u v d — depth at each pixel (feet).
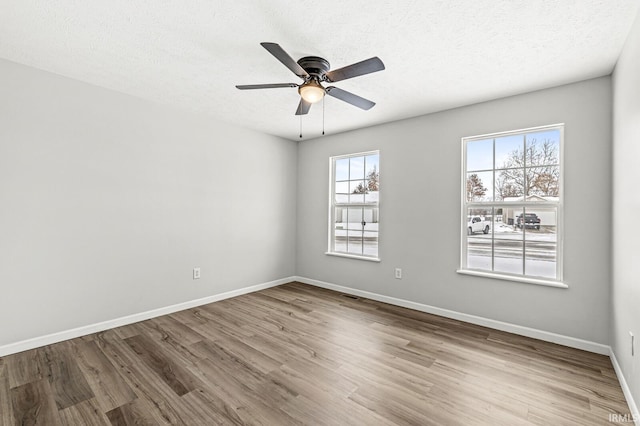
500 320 10.01
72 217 9.05
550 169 9.32
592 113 8.47
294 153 16.49
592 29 6.25
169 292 11.37
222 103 10.93
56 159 8.73
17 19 6.18
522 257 9.79
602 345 8.34
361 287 13.78
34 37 6.85
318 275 15.58
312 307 12.23
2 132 7.88
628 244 6.37
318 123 13.14
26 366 7.48
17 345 8.14
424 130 11.76
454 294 11.02
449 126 11.12
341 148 14.60
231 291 13.51
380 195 13.05
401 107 10.97
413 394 6.51
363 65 6.24
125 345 8.70
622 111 6.89
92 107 9.37
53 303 8.74
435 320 10.85
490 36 6.58
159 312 11.07
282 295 13.89
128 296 10.28
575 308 8.74
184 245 11.79
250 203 14.23
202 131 12.25
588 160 8.52
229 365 7.64
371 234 13.74
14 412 5.86
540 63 7.72
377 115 11.91
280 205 15.74
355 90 9.48
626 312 6.53
